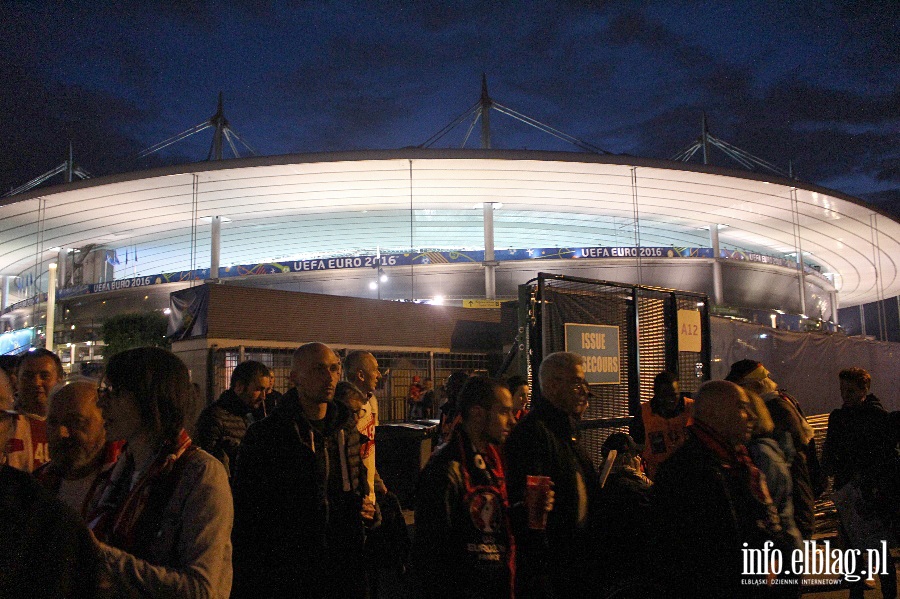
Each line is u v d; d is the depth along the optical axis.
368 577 4.70
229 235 44.75
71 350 32.19
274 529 3.24
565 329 6.71
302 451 3.37
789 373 10.63
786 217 41.25
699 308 8.52
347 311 12.52
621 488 4.17
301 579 3.25
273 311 11.39
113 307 39.09
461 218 41.62
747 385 5.46
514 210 39.03
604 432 6.96
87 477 2.76
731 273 39.78
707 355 8.52
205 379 10.46
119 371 2.37
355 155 29.47
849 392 5.62
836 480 5.60
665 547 3.35
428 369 13.66
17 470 1.76
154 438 2.38
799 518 4.66
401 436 8.73
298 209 37.50
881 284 68.00
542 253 37.38
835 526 7.59
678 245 50.72
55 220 38.09
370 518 3.90
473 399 3.25
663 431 6.02
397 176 31.94
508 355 8.65
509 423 3.30
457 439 3.26
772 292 42.53
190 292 11.10
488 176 32.44
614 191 35.12
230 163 29.75
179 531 2.29
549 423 3.65
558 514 3.48
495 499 3.17
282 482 3.29
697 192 35.50
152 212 36.91
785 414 5.22
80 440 2.74
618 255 37.62
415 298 36.91
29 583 1.63
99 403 2.40
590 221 42.78
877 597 5.87
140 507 2.29
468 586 3.02
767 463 3.96
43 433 3.61
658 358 7.85
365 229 44.47
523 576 3.27
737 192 35.50
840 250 51.66
